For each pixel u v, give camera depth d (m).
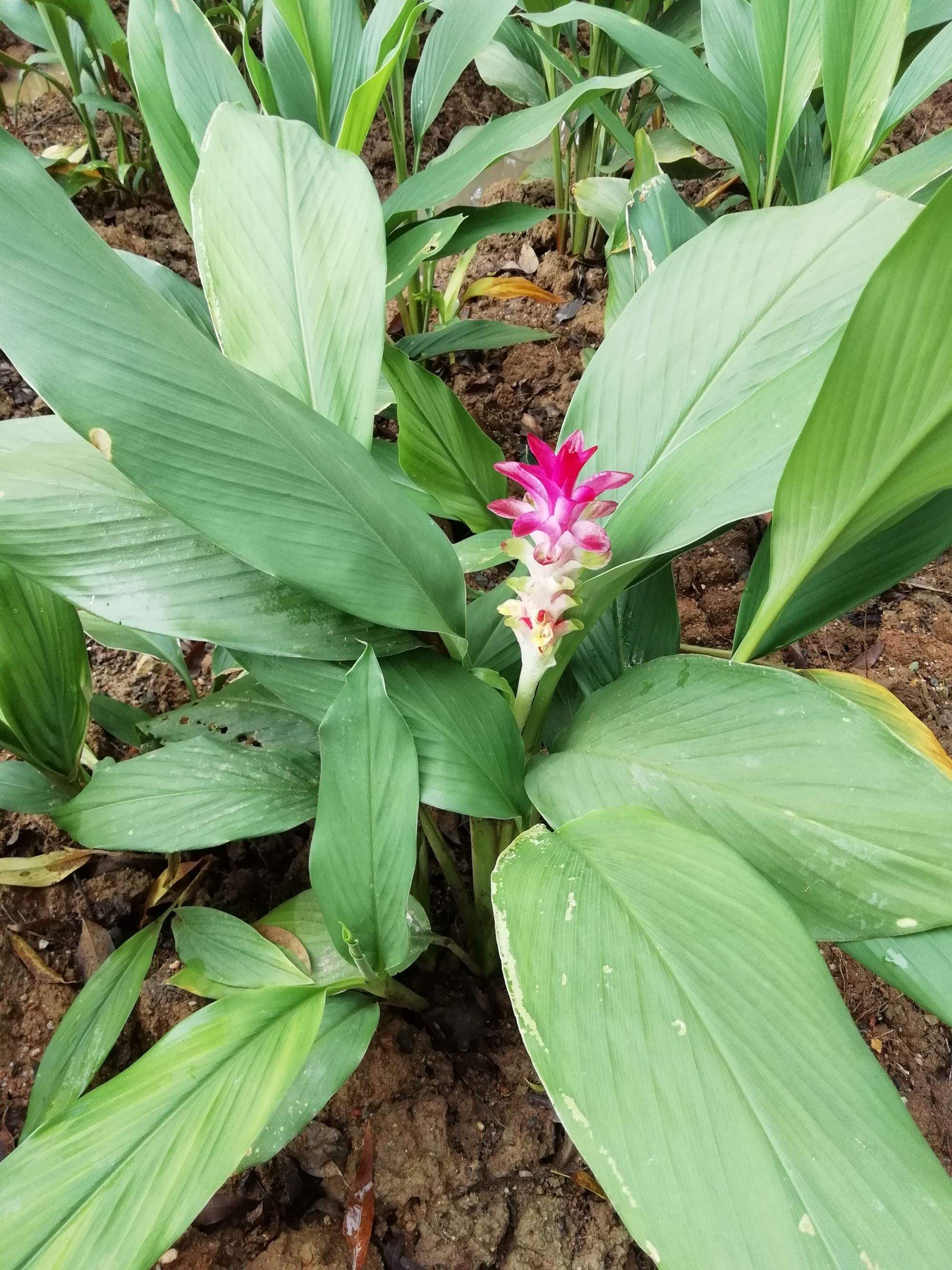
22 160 0.43
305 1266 0.57
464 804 0.51
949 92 1.56
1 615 0.60
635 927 0.40
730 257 0.62
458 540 1.03
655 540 0.52
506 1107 0.64
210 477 0.46
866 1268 0.32
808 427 0.44
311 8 0.79
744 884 0.41
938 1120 0.66
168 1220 0.38
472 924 0.68
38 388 0.42
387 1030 0.67
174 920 0.64
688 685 0.52
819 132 1.07
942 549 0.60
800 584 0.54
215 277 0.62
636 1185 0.34
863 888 0.43
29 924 0.71
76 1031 0.58
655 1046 0.37
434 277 1.35
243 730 0.67
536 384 1.20
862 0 0.75
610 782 0.49
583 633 0.57
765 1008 0.38
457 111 1.76
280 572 0.46
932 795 0.44
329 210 0.64
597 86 0.73
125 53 1.31
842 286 0.58
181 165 0.83
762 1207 0.33
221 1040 0.45
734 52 1.01
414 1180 0.61
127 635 0.76
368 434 0.58
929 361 0.41
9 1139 0.61
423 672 0.55
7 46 1.84
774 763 0.47
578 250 1.37
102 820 0.58
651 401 0.60
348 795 0.49
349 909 0.50
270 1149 0.51
